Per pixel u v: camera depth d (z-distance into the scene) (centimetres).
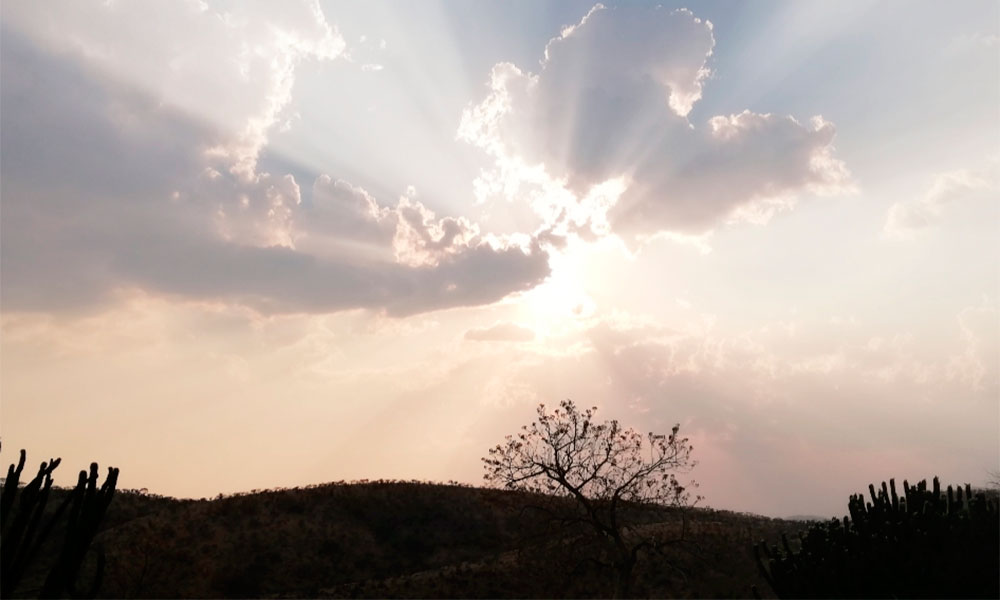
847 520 1891
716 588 3525
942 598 1560
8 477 1302
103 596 3797
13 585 1229
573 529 3262
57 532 4156
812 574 1797
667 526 4912
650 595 3466
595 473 3105
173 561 4603
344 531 5875
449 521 6372
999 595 1501
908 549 1658
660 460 3094
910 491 1831
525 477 3131
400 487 7000
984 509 1688
